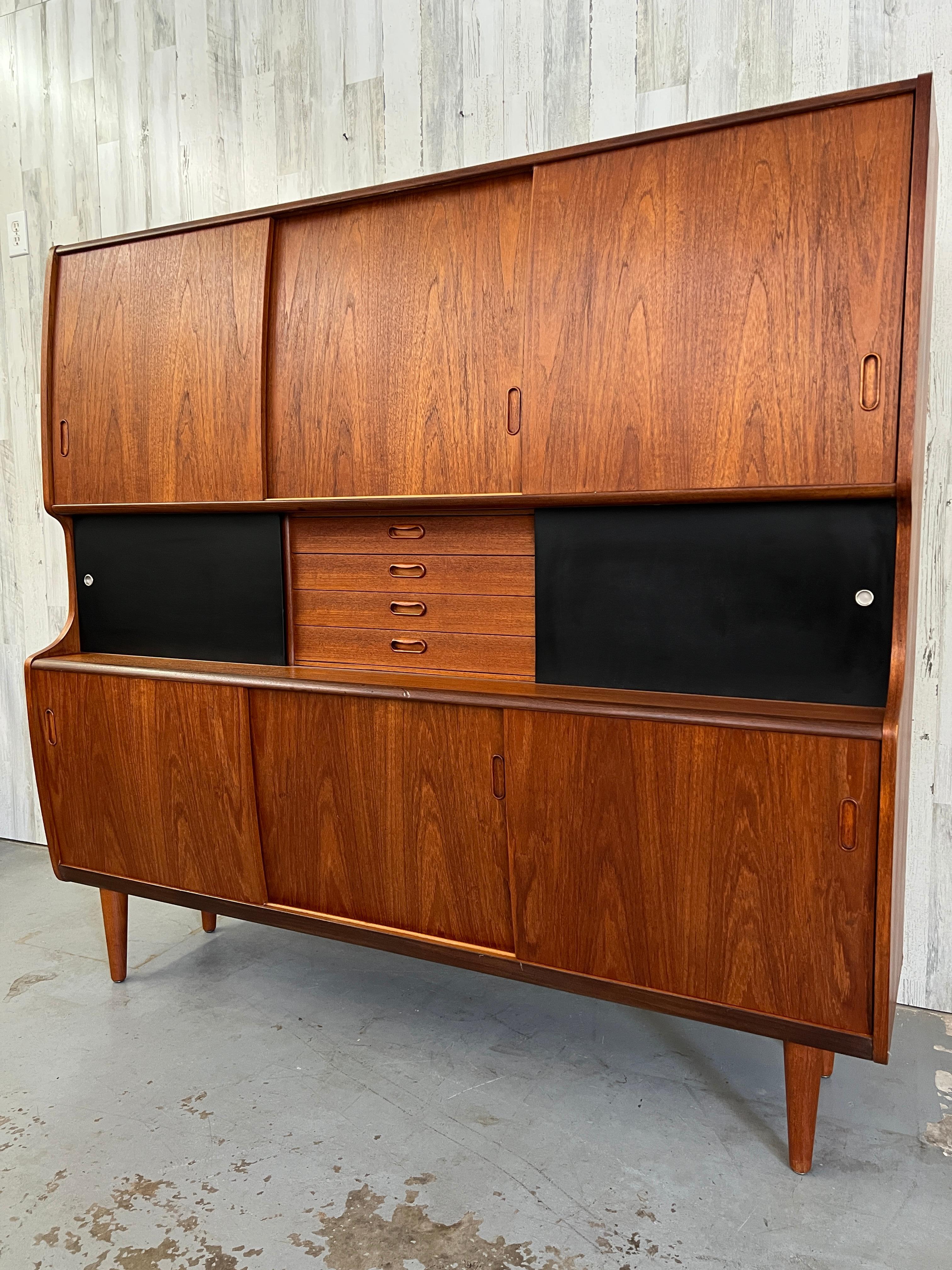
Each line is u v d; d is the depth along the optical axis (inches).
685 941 67.0
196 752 85.6
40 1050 84.0
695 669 69.4
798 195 60.4
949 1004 89.7
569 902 70.9
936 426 83.9
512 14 96.0
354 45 104.7
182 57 115.3
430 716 74.0
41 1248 60.4
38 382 129.4
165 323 86.0
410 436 76.3
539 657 75.4
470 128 99.7
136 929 111.1
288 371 81.2
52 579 132.3
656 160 64.7
